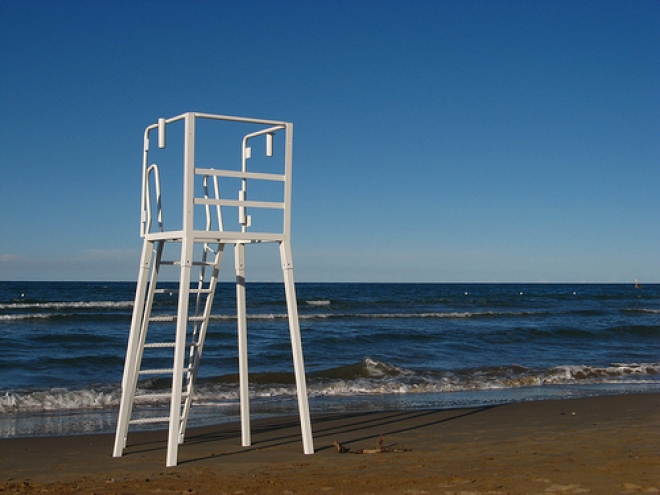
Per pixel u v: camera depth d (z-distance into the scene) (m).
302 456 7.54
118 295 61.72
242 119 7.47
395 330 31.12
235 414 12.14
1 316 32.78
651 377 18.00
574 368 18.55
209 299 8.20
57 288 80.19
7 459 7.94
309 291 89.94
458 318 41.97
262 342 25.41
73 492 5.77
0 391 14.20
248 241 7.77
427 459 7.17
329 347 24.22
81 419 11.78
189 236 7.11
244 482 6.06
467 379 17.03
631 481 5.76
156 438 9.61
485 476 6.09
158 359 19.86
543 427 9.80
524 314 45.38
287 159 7.68
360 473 6.40
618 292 105.56
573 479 5.88
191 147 7.15
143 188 7.77
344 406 13.28
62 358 19.05
